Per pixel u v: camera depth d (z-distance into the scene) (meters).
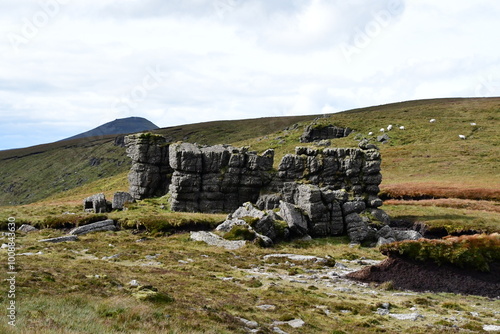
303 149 81.56
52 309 20.16
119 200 78.62
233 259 46.19
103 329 17.88
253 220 59.84
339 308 28.45
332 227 65.12
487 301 33.69
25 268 30.23
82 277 28.94
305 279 38.59
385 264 40.16
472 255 38.41
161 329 18.69
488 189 88.19
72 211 76.31
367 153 77.19
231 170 76.69
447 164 122.06
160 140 88.38
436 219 68.62
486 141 143.38
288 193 75.00
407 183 101.94
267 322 23.31
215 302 25.86
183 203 75.44
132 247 50.91
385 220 69.31
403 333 23.33
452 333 23.44
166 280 32.00
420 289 36.75
